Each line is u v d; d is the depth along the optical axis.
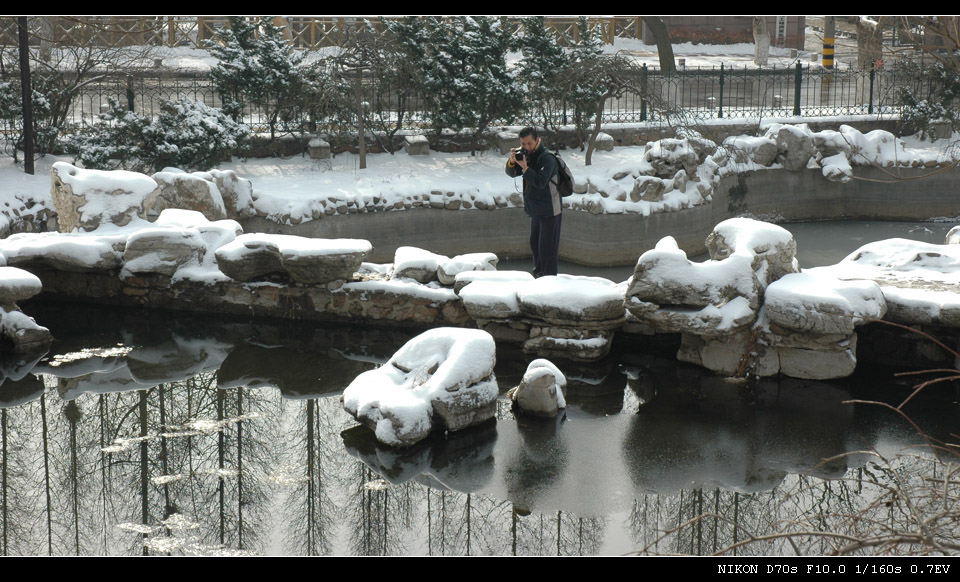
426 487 5.90
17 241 9.41
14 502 5.74
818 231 16.25
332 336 8.82
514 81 16.44
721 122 17.61
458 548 5.16
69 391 7.48
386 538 5.31
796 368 7.63
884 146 17.02
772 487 5.80
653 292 7.61
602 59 15.63
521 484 5.91
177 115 14.38
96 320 9.27
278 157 15.93
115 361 8.16
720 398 7.25
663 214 14.14
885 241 9.20
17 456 6.36
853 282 7.58
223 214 11.61
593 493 5.77
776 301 7.48
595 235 14.01
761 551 5.05
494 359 7.00
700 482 5.89
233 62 15.72
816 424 6.72
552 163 8.72
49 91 15.12
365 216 13.52
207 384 7.64
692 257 14.79
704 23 31.97
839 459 6.17
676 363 8.01
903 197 16.98
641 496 5.72
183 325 9.14
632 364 7.99
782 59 29.88
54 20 20.09
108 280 9.66
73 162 14.48
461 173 15.24
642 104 17.75
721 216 16.17
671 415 6.94
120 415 7.04
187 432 6.75
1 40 16.05
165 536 5.35
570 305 7.97
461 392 6.73
